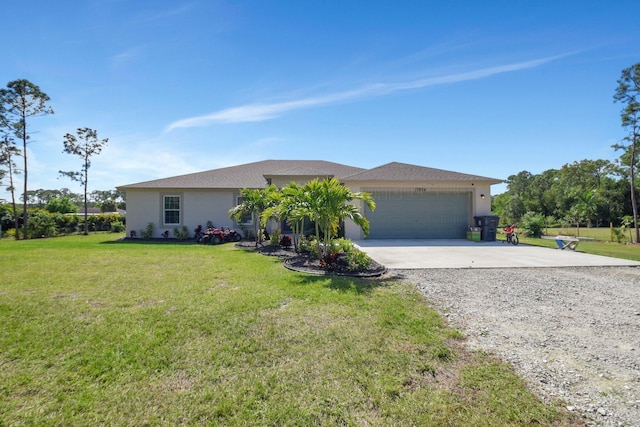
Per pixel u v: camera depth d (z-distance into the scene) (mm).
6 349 3439
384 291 5777
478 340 3732
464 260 9367
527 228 20250
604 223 36562
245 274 7312
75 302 5137
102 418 2361
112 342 3613
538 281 6684
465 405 2521
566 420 2354
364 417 2393
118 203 53906
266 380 2863
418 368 3082
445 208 15891
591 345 3619
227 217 17562
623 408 2482
